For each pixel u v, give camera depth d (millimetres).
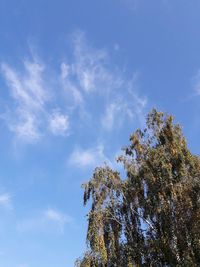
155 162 36125
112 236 35500
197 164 35438
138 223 36062
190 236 32906
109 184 37625
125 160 38156
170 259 33031
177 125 38156
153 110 39062
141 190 36562
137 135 38719
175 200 34438
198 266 32000
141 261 34406
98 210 36094
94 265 34312
